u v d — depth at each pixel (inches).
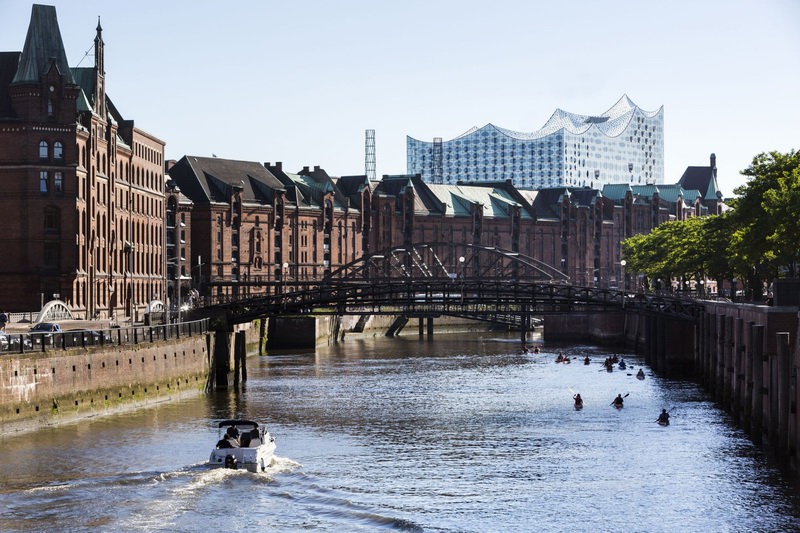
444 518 2972.4
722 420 4426.7
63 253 6338.6
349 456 3698.3
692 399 5039.4
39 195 6274.6
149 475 3284.9
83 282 6535.4
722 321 4847.4
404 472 3469.5
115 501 3021.7
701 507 3095.5
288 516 2940.5
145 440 3814.0
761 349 3885.3
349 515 2967.5
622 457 3703.3
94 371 4207.7
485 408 4749.0
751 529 2910.9
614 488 3289.9
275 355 7495.1
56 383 3973.9
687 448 3848.4
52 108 6318.9
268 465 3476.9
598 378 5910.4
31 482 3198.8
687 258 6752.0
